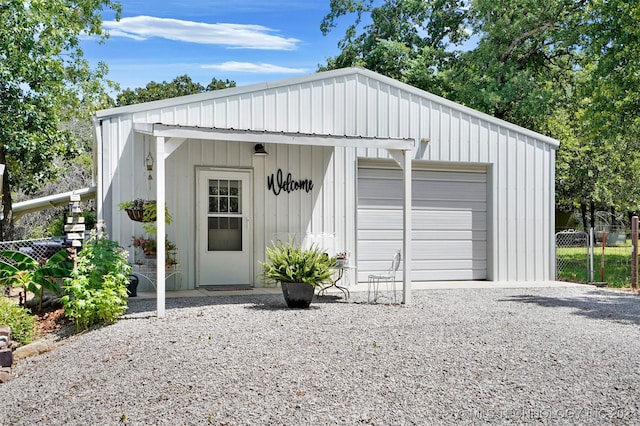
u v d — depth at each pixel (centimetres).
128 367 558
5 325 718
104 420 438
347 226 1191
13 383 566
